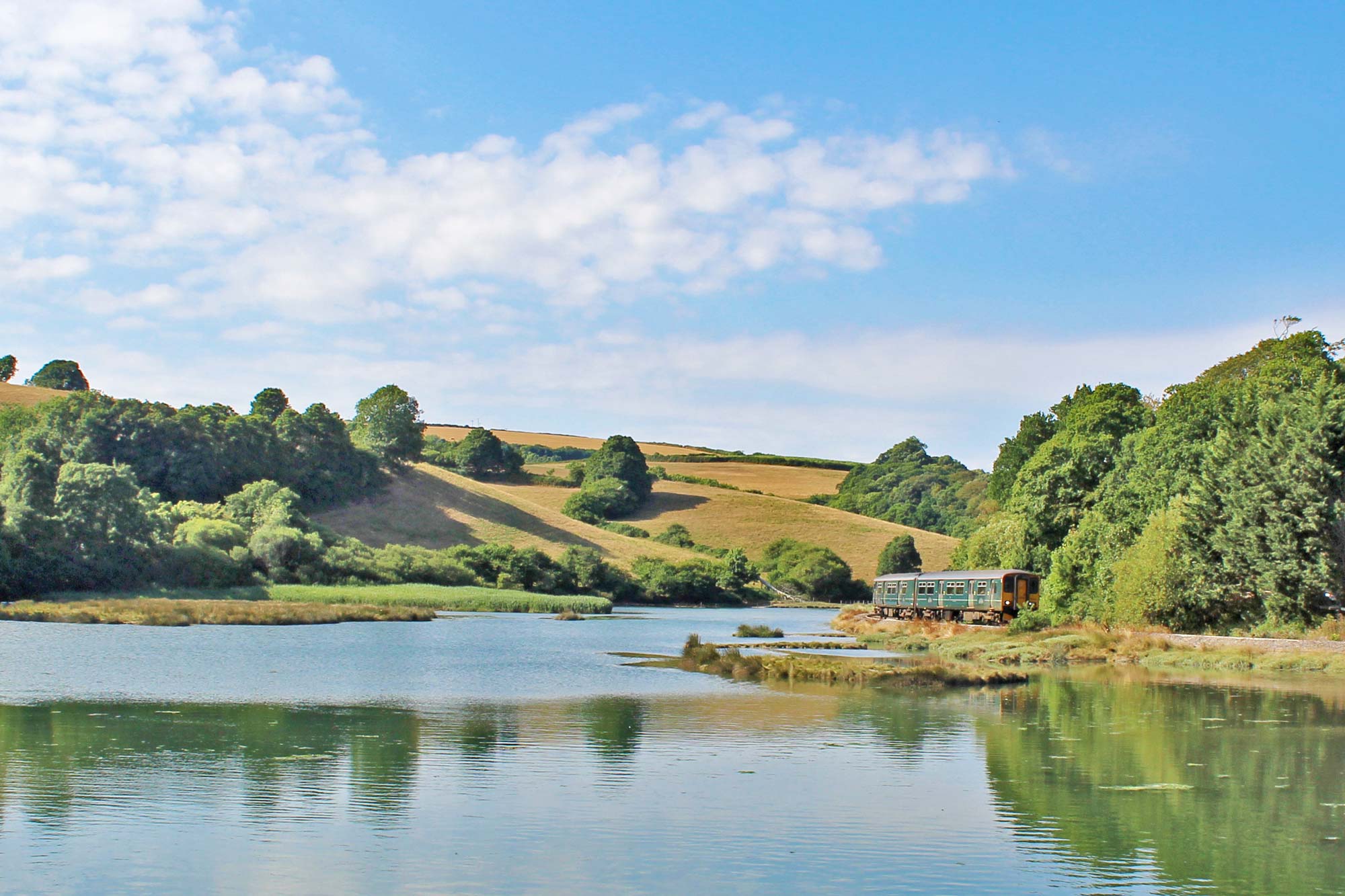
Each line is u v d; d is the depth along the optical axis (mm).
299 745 26375
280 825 18812
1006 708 34719
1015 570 79438
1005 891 15914
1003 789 22391
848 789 22250
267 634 66375
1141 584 59938
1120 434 88875
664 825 19234
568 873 16422
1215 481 59594
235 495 122000
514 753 25766
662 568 143125
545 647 61312
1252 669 48438
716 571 147625
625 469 194000
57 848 17312
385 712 32312
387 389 171500
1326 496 53531
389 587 109750
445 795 21250
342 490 148625
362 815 19578
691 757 25578
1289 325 85125
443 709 33281
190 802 20359
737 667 45719
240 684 39250
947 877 16547
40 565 86125
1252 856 17766
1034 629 67438
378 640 64125
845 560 170125
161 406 138000
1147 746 27562
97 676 40562
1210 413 70625
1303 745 27688
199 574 97375
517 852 17469
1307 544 53469
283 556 107250
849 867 16938
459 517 152875
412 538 141000
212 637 62844
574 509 177750
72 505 90438
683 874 16500
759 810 20391
